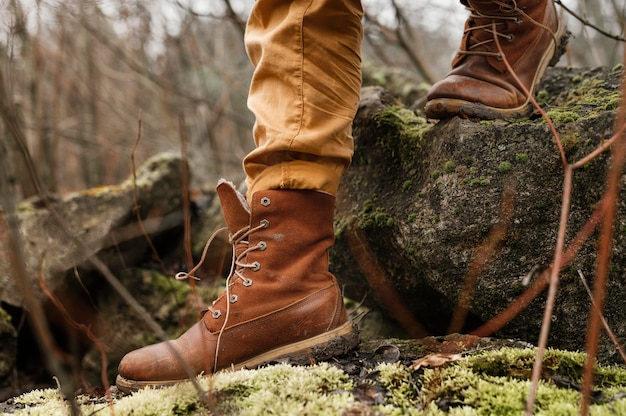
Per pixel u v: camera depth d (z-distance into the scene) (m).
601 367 1.20
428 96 1.56
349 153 1.39
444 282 1.50
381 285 1.75
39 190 0.85
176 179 2.68
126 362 1.33
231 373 1.24
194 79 5.73
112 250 2.48
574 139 1.37
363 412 1.01
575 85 1.94
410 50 3.59
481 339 1.42
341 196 1.90
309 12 1.31
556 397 1.03
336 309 1.37
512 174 1.42
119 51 4.39
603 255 0.76
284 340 1.33
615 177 0.75
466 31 1.58
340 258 1.90
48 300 2.32
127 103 5.21
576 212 1.38
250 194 1.40
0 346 2.22
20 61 4.00
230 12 3.21
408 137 1.70
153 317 2.43
